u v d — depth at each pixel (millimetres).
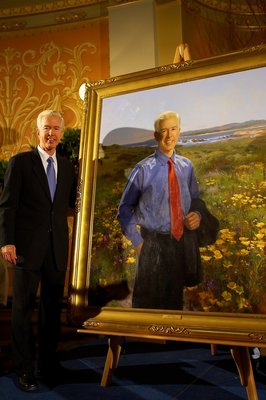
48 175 2584
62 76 4156
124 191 2439
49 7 4188
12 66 4293
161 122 2402
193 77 2371
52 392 2373
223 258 2117
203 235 2188
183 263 2211
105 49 4039
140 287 2287
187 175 2285
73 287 2438
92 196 2512
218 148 2238
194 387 2412
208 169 2240
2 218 2430
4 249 2393
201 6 3939
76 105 4094
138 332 2207
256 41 4137
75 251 2488
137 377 2594
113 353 2455
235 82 2258
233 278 2076
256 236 2064
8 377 2623
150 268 2283
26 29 4273
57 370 2619
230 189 2168
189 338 2082
